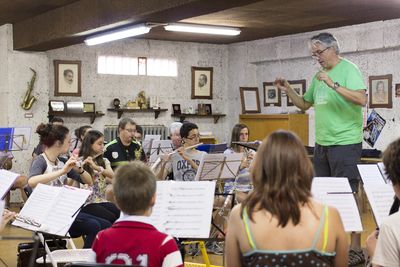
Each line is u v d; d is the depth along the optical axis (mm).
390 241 2170
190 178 5875
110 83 11023
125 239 2363
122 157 6230
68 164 4402
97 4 7410
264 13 8234
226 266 2244
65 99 10594
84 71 10781
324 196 3512
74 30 7926
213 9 6180
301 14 8344
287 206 2088
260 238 2096
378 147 9359
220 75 12078
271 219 2100
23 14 8758
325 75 4625
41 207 3506
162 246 2354
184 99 11750
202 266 4852
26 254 4703
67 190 3521
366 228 7129
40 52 9828
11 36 9594
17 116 9641
